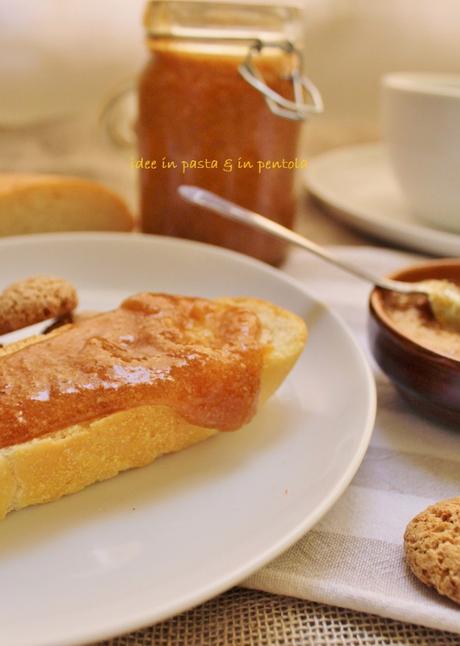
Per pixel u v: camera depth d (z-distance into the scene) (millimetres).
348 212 565
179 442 360
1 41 673
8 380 338
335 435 359
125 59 697
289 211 511
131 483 349
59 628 275
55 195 519
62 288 399
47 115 709
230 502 340
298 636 309
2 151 661
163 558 317
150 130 486
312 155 711
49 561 318
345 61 756
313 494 328
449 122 496
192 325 377
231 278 455
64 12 672
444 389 368
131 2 677
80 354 350
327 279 502
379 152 692
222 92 465
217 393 354
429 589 316
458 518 322
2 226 515
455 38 738
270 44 465
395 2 729
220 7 465
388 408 397
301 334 385
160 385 347
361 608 312
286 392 390
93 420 341
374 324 394
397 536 335
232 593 321
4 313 388
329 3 729
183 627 311
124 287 461
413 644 308
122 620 276
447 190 520
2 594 306
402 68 756
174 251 469
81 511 337
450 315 392
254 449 363
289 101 483
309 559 325
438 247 531
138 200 520
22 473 331
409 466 367
